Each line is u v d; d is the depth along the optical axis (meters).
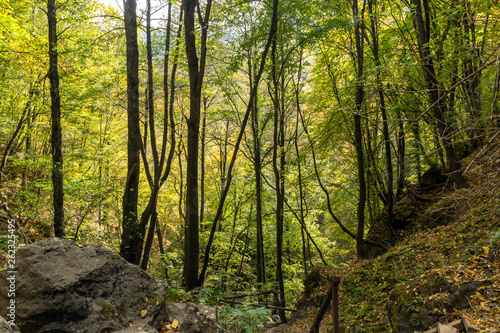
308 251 18.80
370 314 7.32
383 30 10.38
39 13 13.58
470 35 7.16
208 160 22.25
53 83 8.74
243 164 21.16
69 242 4.11
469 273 4.90
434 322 4.59
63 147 15.43
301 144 13.63
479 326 3.82
